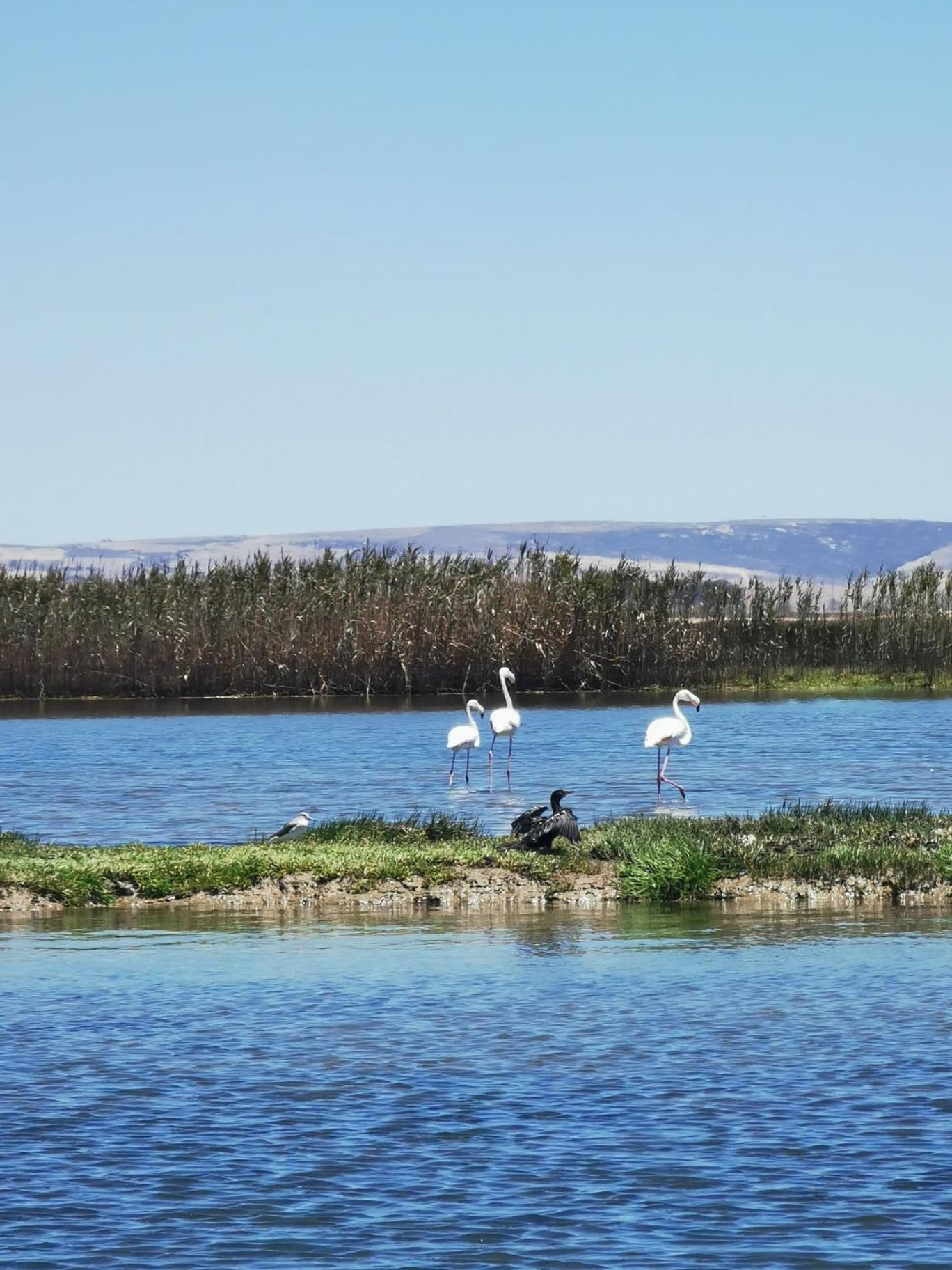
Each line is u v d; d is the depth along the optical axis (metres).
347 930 32.81
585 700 100.06
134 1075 21.69
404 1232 16.17
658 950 30.14
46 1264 15.45
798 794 56.38
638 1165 18.00
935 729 82.94
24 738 80.31
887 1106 19.86
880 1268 15.20
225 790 58.72
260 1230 16.25
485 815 51.28
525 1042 23.25
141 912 35.47
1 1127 19.45
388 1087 21.08
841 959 28.97
